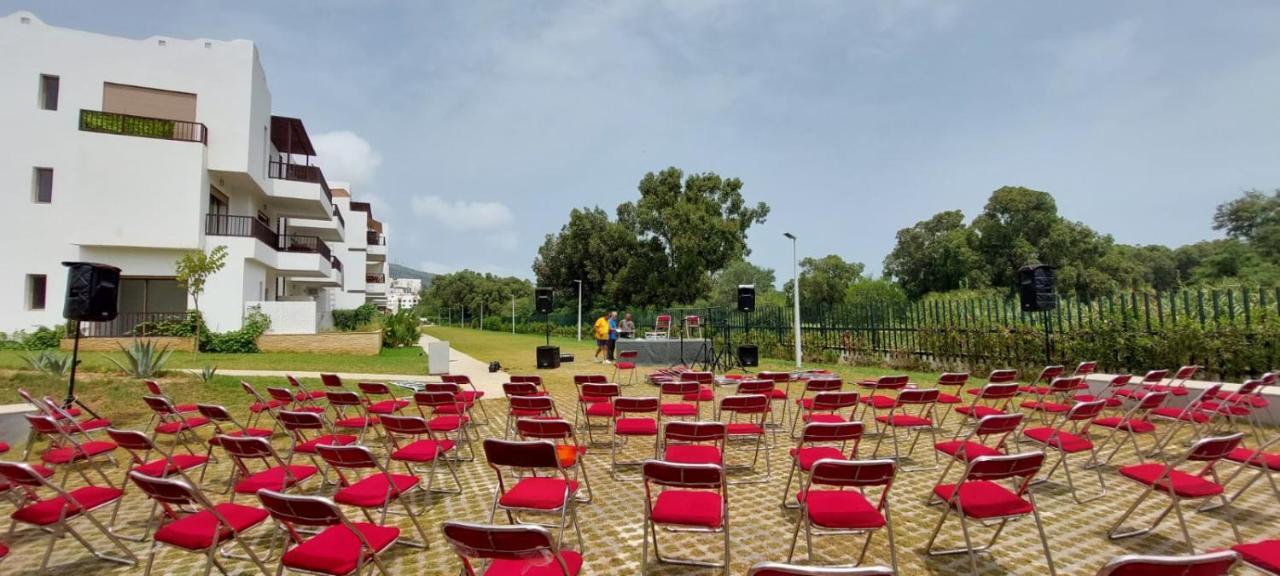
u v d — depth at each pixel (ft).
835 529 10.55
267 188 68.18
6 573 11.85
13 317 50.62
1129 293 34.55
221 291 56.70
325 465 19.22
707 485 10.67
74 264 24.31
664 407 21.97
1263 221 97.96
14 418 22.22
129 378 32.35
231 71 59.31
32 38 52.42
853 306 54.08
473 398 23.84
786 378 27.63
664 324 66.44
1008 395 20.85
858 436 14.24
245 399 31.22
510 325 177.17
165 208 53.42
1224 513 14.29
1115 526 12.98
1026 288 34.94
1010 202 118.62
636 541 13.24
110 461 20.33
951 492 11.70
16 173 51.21
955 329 44.16
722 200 133.80
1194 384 25.49
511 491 12.38
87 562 12.37
